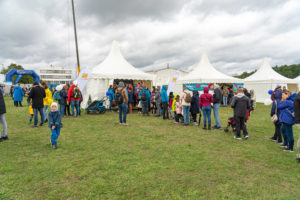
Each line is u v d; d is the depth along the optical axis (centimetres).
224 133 618
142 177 305
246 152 434
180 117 809
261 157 403
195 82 1627
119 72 1256
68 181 291
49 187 273
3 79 2738
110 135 573
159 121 833
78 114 941
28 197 249
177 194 259
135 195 255
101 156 396
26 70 2156
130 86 1112
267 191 270
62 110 905
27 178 297
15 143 481
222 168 345
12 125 705
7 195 251
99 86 1217
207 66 1827
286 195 260
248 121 854
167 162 368
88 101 1173
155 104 1002
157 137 555
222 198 250
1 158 378
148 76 1345
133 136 563
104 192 261
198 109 759
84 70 1063
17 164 351
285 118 436
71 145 470
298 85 1959
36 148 445
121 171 326
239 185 285
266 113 1131
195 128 691
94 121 805
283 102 448
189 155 408
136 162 365
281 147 477
